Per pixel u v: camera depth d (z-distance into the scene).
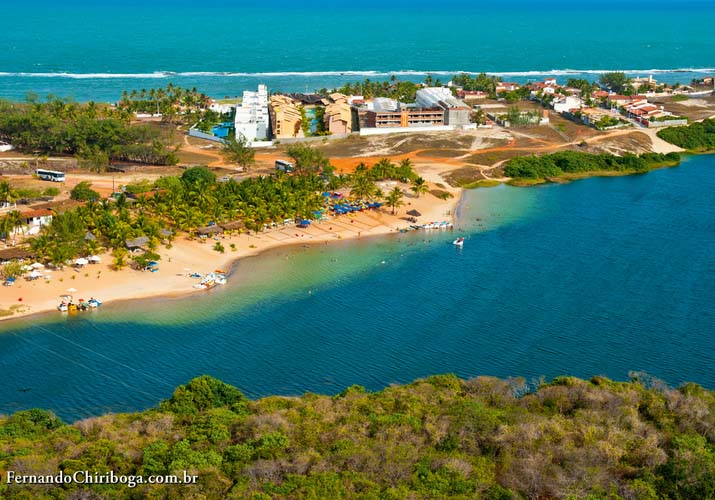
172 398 123.88
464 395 126.25
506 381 135.50
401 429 108.38
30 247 190.00
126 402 132.75
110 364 145.38
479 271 196.38
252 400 131.25
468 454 104.44
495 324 165.25
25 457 98.06
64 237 189.88
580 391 122.81
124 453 101.31
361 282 187.75
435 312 171.00
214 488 93.50
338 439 105.00
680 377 143.50
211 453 101.12
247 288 182.12
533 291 183.62
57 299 171.38
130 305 170.62
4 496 90.12
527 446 104.19
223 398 125.44
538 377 142.25
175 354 149.75
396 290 183.25
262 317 166.88
